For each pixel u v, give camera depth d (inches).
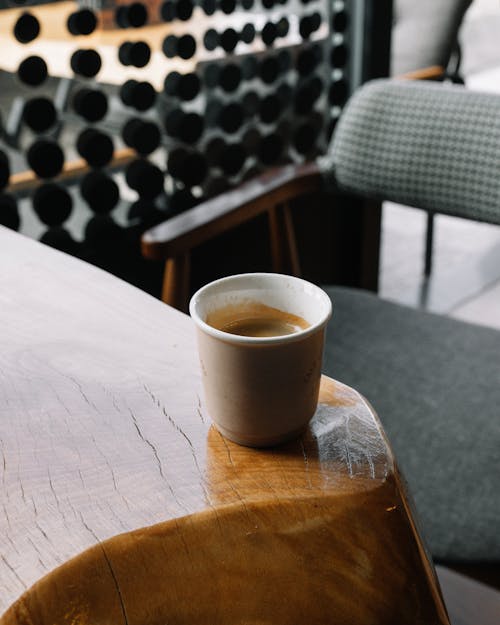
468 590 31.7
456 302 85.8
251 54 57.7
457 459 34.2
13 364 22.5
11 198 48.4
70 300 25.9
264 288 20.5
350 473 18.4
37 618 15.2
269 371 17.8
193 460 18.6
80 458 18.8
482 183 42.4
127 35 50.3
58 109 49.5
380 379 39.4
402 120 44.9
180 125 55.6
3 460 18.8
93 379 21.7
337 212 70.9
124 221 56.4
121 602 16.1
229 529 17.1
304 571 17.3
